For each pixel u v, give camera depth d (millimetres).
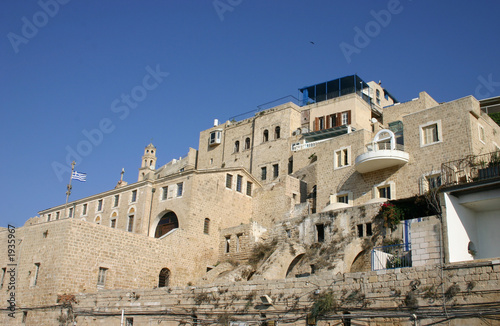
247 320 29016
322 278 26734
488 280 20859
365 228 38500
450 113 42031
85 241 42969
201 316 31875
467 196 25000
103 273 43438
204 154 80062
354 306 24594
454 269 21969
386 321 23219
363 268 36281
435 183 40719
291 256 41469
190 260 49438
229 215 54531
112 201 60812
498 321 20016
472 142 40062
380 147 47281
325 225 41594
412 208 36000
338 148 50312
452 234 24203
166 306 34250
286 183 54969
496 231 25266
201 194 52562
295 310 27062
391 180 44188
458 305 21297
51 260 42406
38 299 41844
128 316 36188
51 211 71125
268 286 29156
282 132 68875
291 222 44812
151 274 46094
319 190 50531
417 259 24891
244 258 48875
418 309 22375
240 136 75312
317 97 77438
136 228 55562
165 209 53812
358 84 73812
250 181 58406
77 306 39781
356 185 47125
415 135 43781
